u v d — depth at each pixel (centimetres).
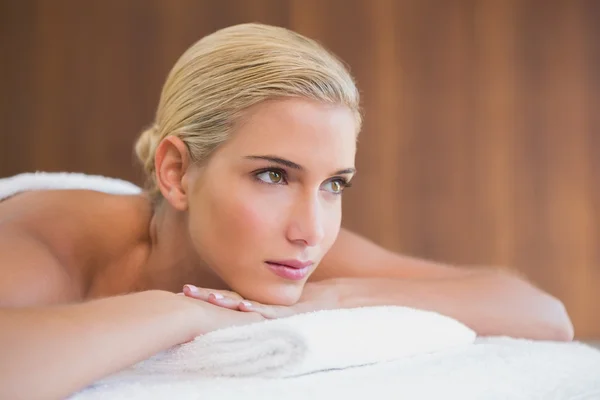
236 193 76
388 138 194
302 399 54
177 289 89
